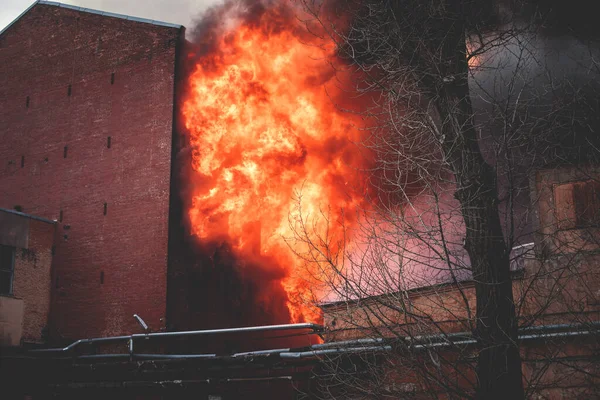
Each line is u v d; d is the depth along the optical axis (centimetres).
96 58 2683
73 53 2747
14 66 2877
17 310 2361
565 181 1330
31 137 2752
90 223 2511
